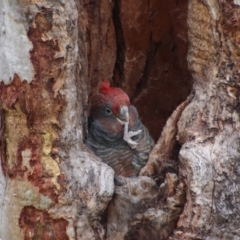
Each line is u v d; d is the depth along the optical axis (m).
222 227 6.00
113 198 6.34
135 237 6.39
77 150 6.12
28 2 5.63
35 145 5.92
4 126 5.96
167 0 8.30
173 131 6.68
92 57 8.33
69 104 5.95
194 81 6.60
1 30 5.80
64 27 5.74
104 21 8.26
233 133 6.11
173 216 6.25
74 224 5.96
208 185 5.94
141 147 8.14
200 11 6.25
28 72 5.76
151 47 8.72
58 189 5.90
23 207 5.98
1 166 6.12
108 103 8.10
